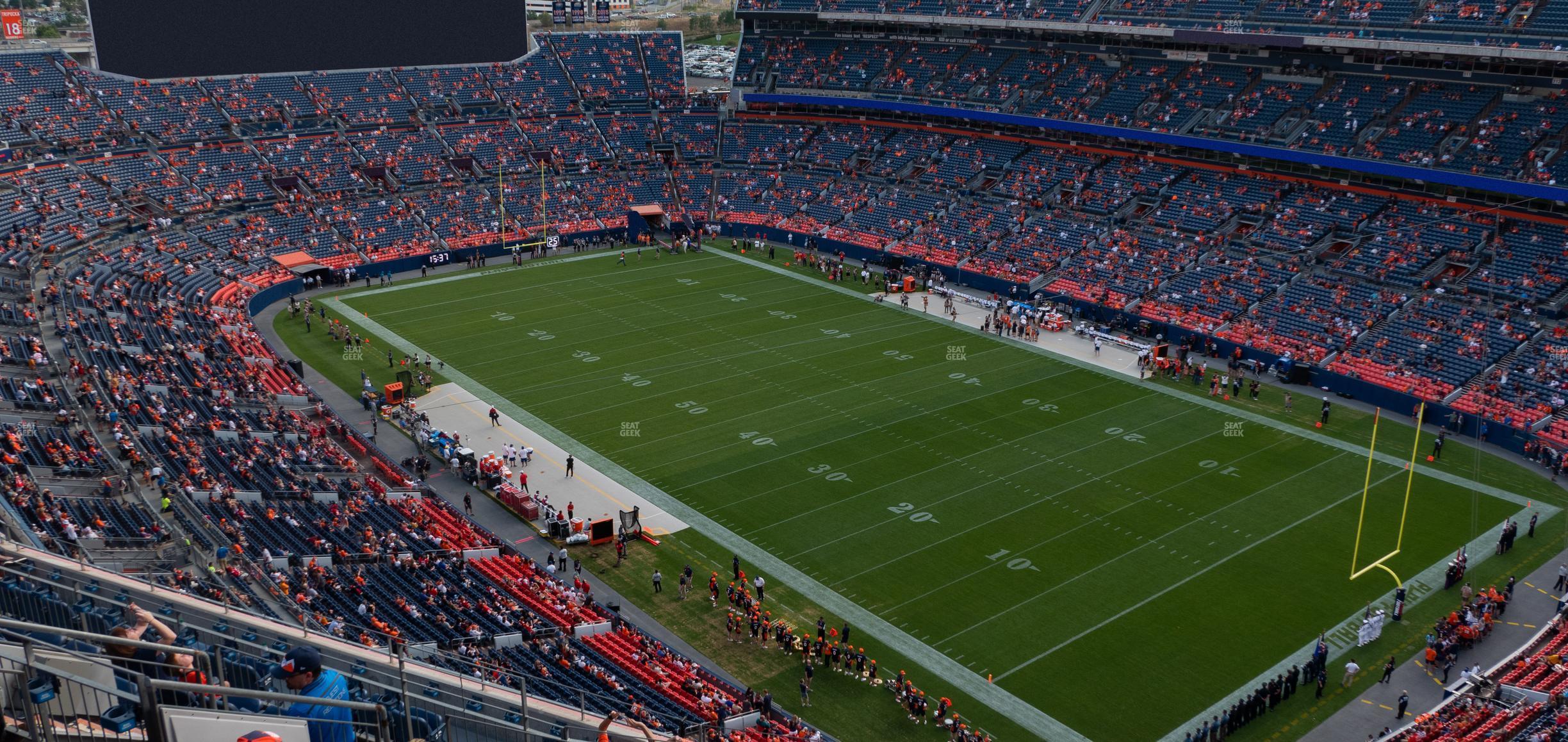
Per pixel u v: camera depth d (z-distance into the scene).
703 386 66.44
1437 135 76.50
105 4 91.06
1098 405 64.25
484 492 53.91
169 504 40.72
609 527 48.84
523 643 38.91
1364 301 72.38
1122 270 83.12
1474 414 60.72
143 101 92.62
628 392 65.56
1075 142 96.81
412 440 59.56
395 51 105.06
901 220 97.75
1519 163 71.62
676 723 34.44
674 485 53.69
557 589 43.78
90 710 11.84
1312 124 82.00
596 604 43.34
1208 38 85.56
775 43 115.75
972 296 85.62
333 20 101.00
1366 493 53.31
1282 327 72.50
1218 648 40.81
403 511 49.84
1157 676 39.19
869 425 60.56
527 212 100.56
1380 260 74.94
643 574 46.31
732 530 49.50
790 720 36.25
